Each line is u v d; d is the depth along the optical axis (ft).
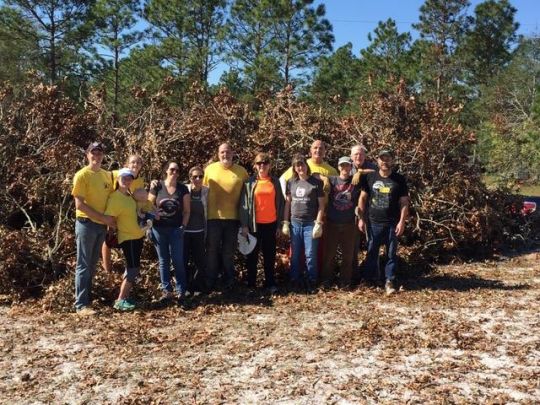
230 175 22.56
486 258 30.04
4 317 19.62
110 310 20.11
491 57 114.42
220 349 16.29
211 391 13.56
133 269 20.17
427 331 17.57
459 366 14.87
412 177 30.42
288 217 23.06
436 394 13.28
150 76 80.94
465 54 107.76
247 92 79.97
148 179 26.43
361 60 105.09
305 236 22.72
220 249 22.97
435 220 29.89
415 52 105.91
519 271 26.73
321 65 83.35
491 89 111.86
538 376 14.24
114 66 86.63
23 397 13.41
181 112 30.45
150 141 26.68
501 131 76.13
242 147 28.89
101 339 17.16
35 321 19.04
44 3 81.35
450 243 28.81
